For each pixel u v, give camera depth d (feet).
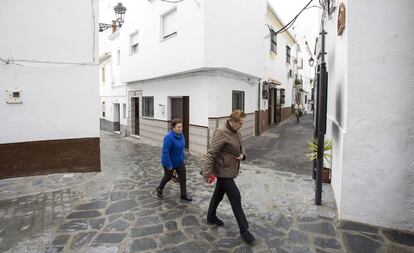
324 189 19.19
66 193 18.71
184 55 31.53
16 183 20.44
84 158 23.65
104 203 17.01
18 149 21.49
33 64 21.58
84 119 23.48
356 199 13.89
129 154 33.53
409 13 12.44
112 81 61.05
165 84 39.06
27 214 15.43
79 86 23.18
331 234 12.94
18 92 21.18
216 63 29.73
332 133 19.99
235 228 13.73
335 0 19.27
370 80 13.12
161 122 40.52
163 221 14.49
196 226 13.93
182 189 17.39
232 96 35.78
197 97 32.96
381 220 13.52
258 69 40.81
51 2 21.86
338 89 17.28
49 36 21.98
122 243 12.37
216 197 13.74
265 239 12.62
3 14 20.45
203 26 28.50
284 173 23.66
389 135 13.03
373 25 12.92
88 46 23.34
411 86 12.59
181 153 17.29
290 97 78.33
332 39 21.49
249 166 26.18
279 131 51.21
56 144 22.67
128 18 45.29
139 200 17.49
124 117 55.26
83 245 12.23
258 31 40.06
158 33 36.40
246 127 41.47
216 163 12.64
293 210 15.71
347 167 13.88
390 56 12.77
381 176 13.32
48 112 22.27
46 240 12.68
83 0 22.97
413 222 13.00
